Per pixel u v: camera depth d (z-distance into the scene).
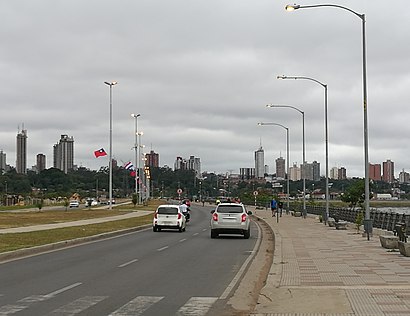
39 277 16.62
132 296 13.38
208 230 42.78
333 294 12.67
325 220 47.34
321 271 16.59
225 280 16.20
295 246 25.11
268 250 26.41
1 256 21.59
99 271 18.11
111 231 37.34
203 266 19.72
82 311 11.53
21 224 44.84
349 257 20.39
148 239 33.12
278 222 49.97
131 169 127.38
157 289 14.47
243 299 13.12
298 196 150.38
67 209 89.50
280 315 10.73
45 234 33.03
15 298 13.02
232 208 34.47
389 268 17.17
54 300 12.78
